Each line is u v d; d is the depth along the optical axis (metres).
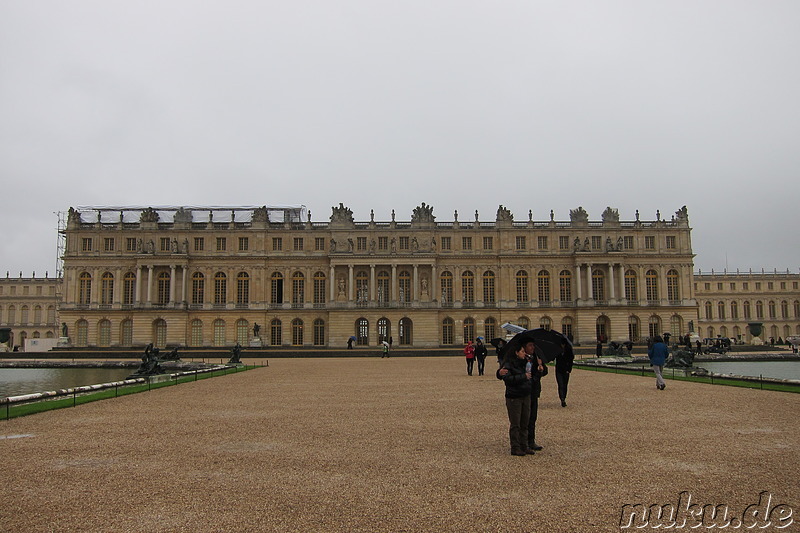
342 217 119.94
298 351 93.44
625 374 49.81
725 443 18.78
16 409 27.72
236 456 17.48
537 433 20.81
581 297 118.69
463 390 36.81
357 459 16.98
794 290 178.62
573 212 122.06
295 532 11.26
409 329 119.19
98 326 117.69
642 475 14.96
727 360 77.50
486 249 121.19
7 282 169.50
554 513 12.24
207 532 11.27
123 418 25.31
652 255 120.12
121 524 11.70
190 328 117.88
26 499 13.27
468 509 12.52
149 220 119.56
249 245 119.94
